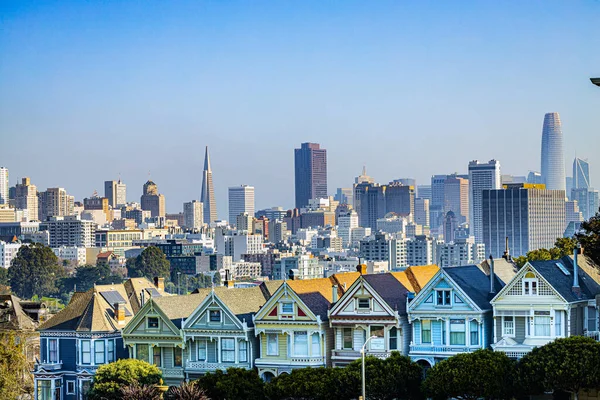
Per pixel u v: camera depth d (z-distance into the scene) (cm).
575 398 18725
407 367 19675
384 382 19312
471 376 18738
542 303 19450
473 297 19962
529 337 19538
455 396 19038
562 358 18525
